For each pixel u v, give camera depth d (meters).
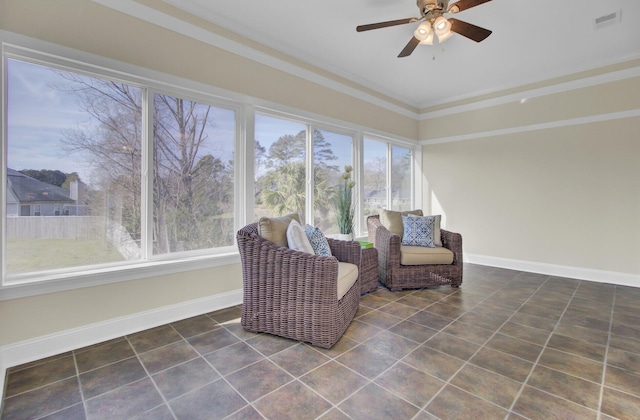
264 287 2.35
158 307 2.52
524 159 4.39
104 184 2.34
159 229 2.61
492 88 4.62
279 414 1.50
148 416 1.48
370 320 2.63
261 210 3.37
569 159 4.04
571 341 2.25
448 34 2.36
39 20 2.00
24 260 2.04
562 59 3.69
